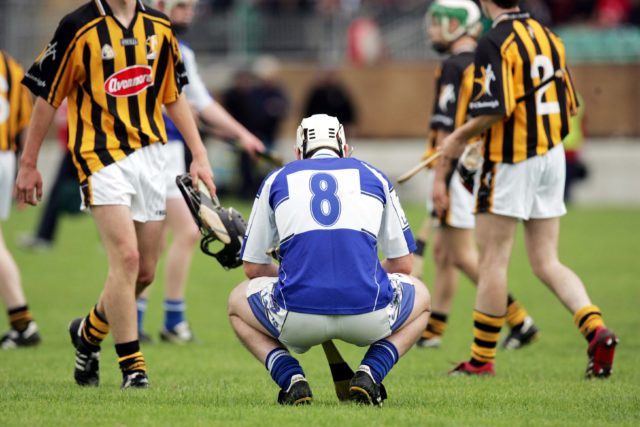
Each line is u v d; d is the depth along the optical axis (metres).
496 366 27.88
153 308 40.19
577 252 55.47
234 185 81.81
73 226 69.06
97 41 22.00
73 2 90.06
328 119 21.02
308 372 26.86
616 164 86.12
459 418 19.39
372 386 19.81
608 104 88.69
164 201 23.03
